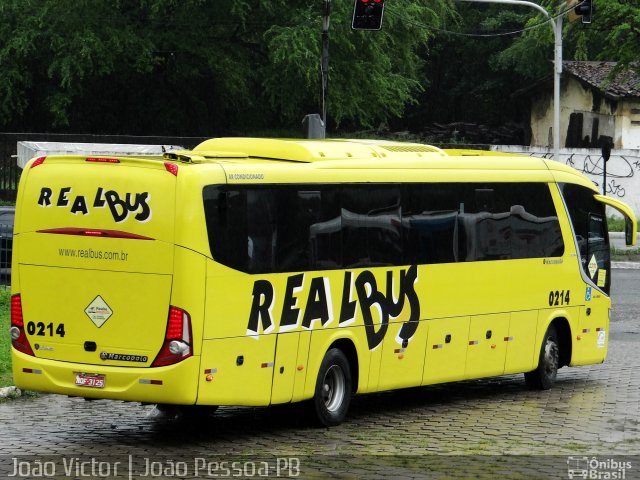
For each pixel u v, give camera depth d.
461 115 114.06
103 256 18.41
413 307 22.30
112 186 18.42
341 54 78.75
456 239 23.31
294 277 19.75
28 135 72.56
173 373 17.94
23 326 19.05
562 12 62.00
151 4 76.81
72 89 76.69
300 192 19.95
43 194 18.94
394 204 21.94
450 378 23.28
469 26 109.81
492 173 24.33
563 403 23.69
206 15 79.25
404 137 93.12
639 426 20.94
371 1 44.81
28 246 19.02
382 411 22.52
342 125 95.31
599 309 27.25
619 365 29.58
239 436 19.44
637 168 80.62
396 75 85.12
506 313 24.52
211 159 19.27
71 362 18.67
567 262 26.22
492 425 20.91
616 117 87.31
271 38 79.94
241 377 18.81
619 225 76.19
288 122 87.31
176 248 17.98
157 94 85.56
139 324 18.20
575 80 91.62
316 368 20.22
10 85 76.38
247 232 18.89
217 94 86.62
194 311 18.02
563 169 26.55
